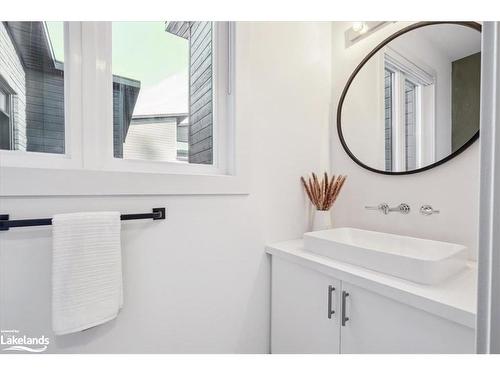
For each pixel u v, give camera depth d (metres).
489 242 0.36
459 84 1.14
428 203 1.24
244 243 1.32
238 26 1.28
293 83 1.51
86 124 0.99
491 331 0.36
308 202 1.57
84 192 0.93
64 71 0.97
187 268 1.17
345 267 1.01
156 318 1.10
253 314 1.35
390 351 0.85
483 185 0.37
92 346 0.98
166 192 1.09
